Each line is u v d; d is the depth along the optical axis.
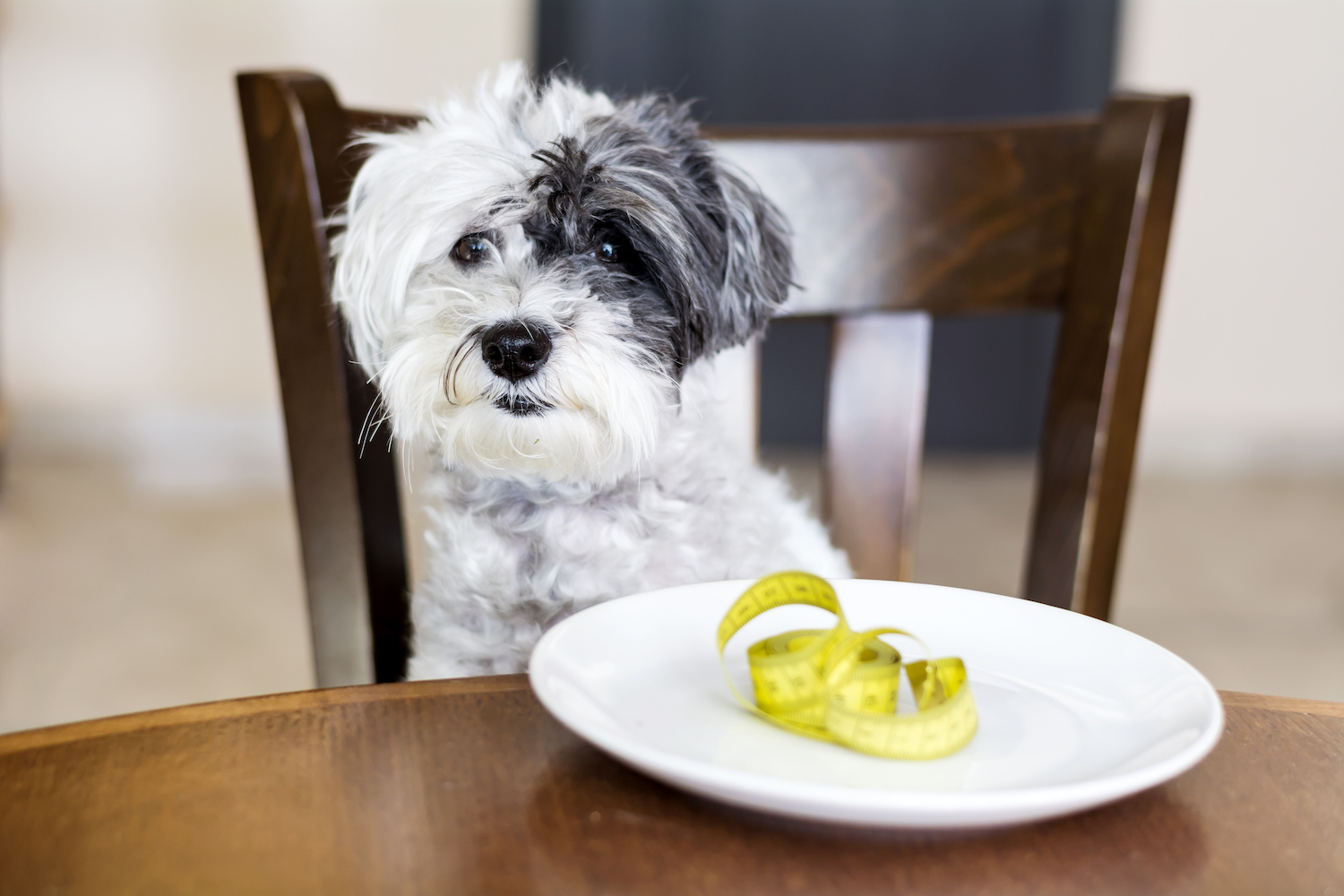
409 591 1.56
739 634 0.89
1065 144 1.49
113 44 4.82
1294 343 5.30
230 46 4.86
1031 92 4.98
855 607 0.90
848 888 0.62
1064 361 1.47
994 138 1.51
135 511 4.34
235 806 0.69
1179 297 5.27
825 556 1.60
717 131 1.61
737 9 4.86
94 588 3.55
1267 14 5.02
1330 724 0.83
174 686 2.90
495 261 1.54
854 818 0.60
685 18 4.85
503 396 1.36
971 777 0.69
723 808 0.70
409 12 4.89
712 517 1.47
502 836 0.66
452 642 1.39
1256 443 5.33
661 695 0.78
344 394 1.29
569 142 1.47
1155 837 0.68
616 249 1.55
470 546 1.41
